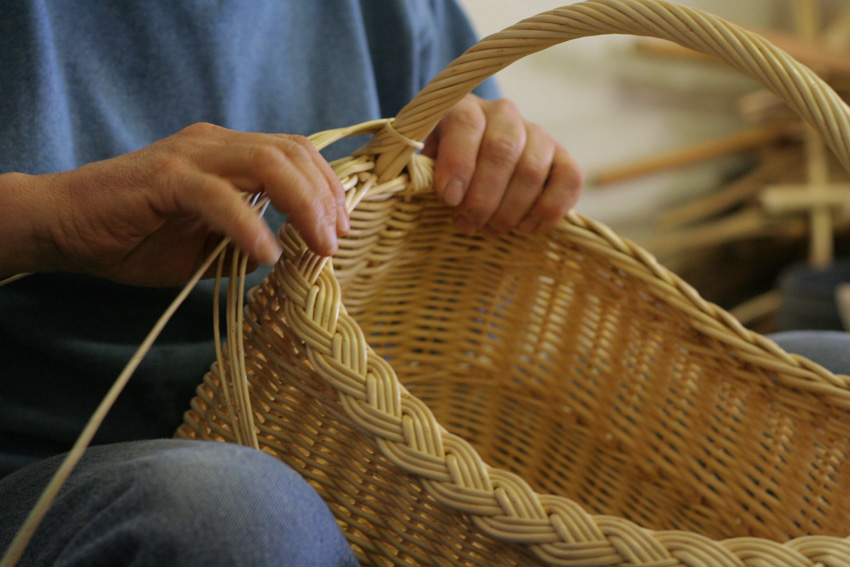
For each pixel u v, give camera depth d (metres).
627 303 0.63
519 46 0.47
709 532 0.59
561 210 0.62
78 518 0.33
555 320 0.68
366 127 0.52
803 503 0.55
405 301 0.68
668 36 0.45
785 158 2.07
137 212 0.42
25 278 0.58
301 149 0.43
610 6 0.45
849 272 1.64
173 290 0.62
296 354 0.42
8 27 0.55
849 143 0.43
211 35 0.66
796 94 0.43
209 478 0.31
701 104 2.10
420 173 0.58
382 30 0.82
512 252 0.67
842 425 0.52
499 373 0.70
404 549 0.40
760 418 0.58
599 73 1.85
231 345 0.41
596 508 0.64
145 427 0.62
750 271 2.14
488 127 0.62
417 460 0.36
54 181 0.45
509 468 0.69
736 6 2.04
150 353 0.61
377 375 0.39
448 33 0.91
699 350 0.59
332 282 0.44
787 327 1.56
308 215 0.42
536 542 0.33
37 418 0.59
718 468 0.59
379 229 0.59
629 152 1.96
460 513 0.36
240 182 0.42
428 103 0.50
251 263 0.48
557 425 0.68
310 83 0.75
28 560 0.35
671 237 1.99
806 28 2.07
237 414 0.42
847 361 0.63
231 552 0.29
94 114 0.61
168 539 0.29
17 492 0.42
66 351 0.59
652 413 0.63
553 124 1.79
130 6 0.62
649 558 0.32
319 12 0.76
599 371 0.66
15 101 0.55
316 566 0.31
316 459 0.43
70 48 0.60
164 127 0.66
